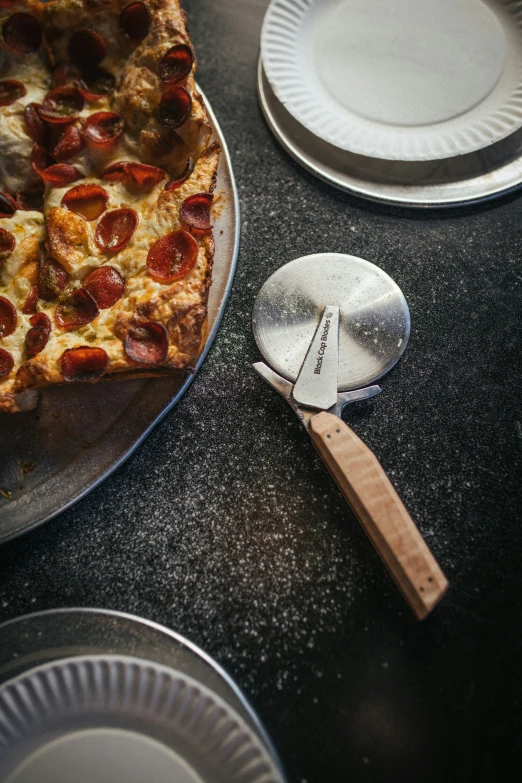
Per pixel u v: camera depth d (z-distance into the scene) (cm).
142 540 49
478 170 57
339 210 58
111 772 41
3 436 51
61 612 45
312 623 46
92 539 49
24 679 42
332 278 54
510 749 43
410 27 61
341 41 61
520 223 57
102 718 42
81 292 49
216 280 54
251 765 40
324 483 49
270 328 53
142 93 53
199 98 54
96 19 54
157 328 47
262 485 49
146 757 41
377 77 60
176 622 46
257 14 66
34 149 54
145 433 50
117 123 54
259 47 65
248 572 47
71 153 53
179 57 53
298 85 59
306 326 52
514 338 53
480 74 59
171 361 48
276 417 51
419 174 57
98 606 47
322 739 43
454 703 44
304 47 61
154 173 52
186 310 48
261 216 58
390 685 44
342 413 51
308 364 50
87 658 42
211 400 52
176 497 50
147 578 48
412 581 43
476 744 43
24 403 51
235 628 46
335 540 48
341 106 59
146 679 42
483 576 47
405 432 50
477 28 60
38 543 49
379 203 58
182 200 51
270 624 46
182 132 52
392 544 44
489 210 57
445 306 54
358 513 46
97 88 55
